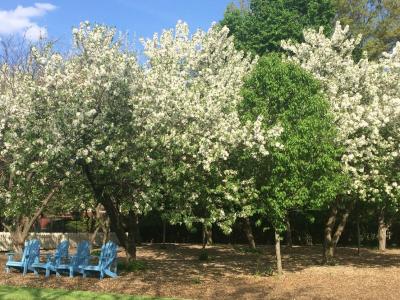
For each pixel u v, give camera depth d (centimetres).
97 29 1194
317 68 1706
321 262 1717
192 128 1241
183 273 1405
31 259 1364
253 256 2016
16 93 1399
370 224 2959
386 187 1455
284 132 1266
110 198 1408
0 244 2231
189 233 3177
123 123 1191
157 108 1199
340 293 1079
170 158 1243
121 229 1471
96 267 1260
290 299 1014
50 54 1233
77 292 1013
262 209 1303
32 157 1155
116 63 1149
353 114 1445
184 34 1819
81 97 1132
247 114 1322
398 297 1029
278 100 1320
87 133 1141
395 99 1395
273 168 1268
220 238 3086
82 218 2883
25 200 1276
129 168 1234
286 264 1689
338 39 1761
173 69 1527
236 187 1275
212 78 1628
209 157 1217
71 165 1176
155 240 3250
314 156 1292
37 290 1033
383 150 1452
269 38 2859
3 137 1220
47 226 3238
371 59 2958
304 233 2956
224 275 1377
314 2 2877
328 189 1303
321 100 1350
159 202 1354
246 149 1269
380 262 1784
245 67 1902
